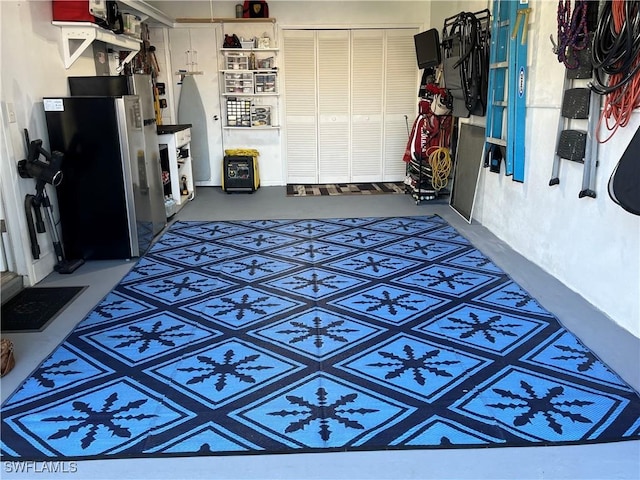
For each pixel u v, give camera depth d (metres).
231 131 7.37
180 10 6.98
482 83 4.98
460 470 1.88
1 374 2.52
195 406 2.28
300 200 6.63
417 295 3.51
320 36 7.12
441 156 6.12
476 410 2.22
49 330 3.04
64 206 4.17
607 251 3.12
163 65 7.07
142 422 2.17
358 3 7.04
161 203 5.27
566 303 3.33
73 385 2.45
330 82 7.28
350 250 4.56
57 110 3.98
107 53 5.32
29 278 3.74
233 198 6.78
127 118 4.07
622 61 2.77
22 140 3.70
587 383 2.41
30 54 3.83
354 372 2.54
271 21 6.88
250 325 3.09
